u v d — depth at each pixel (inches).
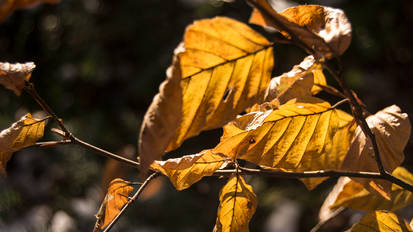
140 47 70.4
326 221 24.4
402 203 22.7
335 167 21.0
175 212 63.1
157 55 68.9
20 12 62.8
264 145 20.1
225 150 19.8
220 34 18.2
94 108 70.1
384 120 20.3
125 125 69.0
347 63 61.0
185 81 18.5
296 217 56.7
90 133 67.2
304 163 20.6
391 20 59.4
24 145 20.1
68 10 68.6
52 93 67.6
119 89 71.1
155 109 17.4
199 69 18.5
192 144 63.5
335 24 18.7
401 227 21.3
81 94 70.1
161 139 17.3
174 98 17.5
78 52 70.6
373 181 20.0
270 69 18.8
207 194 66.2
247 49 18.5
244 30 18.3
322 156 20.9
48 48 67.4
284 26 17.7
